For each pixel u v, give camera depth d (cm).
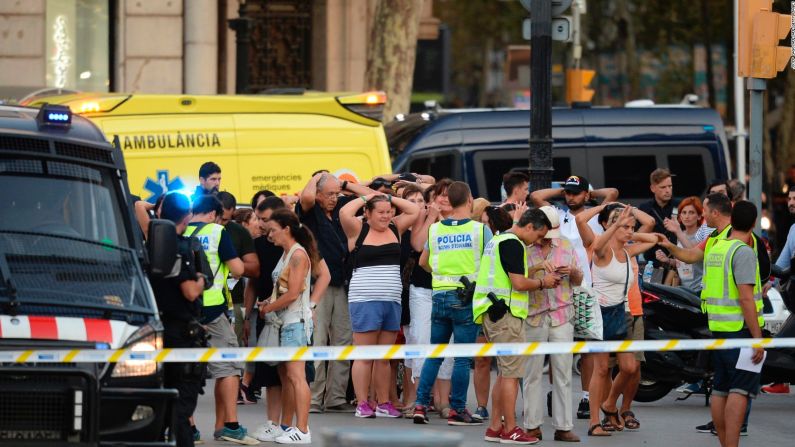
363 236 3962
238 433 3609
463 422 3938
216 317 3503
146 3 7694
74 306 2711
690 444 3694
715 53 16088
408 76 7931
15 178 2866
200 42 7725
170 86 7719
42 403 2575
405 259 4109
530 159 4134
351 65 8950
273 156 5044
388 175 4572
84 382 2588
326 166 5091
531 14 4116
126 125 4938
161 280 3061
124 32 7688
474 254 3850
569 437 3691
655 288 4384
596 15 14875
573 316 3678
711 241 3444
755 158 4191
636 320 3856
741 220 3394
